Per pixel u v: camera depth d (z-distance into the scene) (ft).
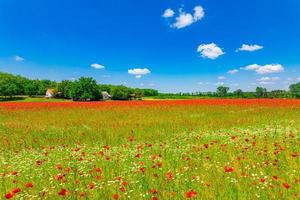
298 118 72.43
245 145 38.42
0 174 29.91
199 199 20.97
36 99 348.59
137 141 49.26
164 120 75.77
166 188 23.79
